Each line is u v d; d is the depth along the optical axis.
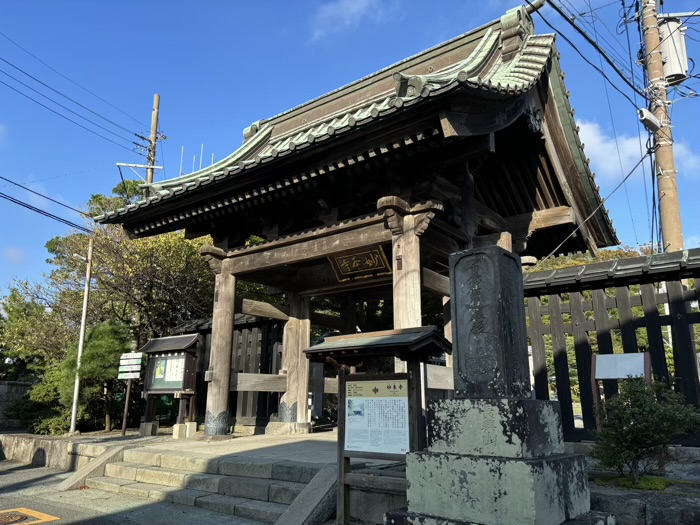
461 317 3.86
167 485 6.64
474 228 8.05
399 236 7.07
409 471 3.69
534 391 7.07
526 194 9.20
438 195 7.28
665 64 11.22
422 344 4.41
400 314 6.76
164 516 5.48
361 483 4.61
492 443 3.38
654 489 4.27
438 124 5.93
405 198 7.18
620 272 6.43
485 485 3.26
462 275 3.92
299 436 9.80
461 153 6.58
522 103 6.86
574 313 6.91
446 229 7.37
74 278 16.59
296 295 10.80
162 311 16.55
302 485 5.49
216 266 9.61
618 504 3.91
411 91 5.82
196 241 16.75
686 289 6.18
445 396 6.29
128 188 23.11
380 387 4.67
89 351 12.11
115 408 13.83
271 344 11.88
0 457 10.83
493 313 3.67
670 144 10.59
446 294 8.88
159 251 16.00
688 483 4.52
